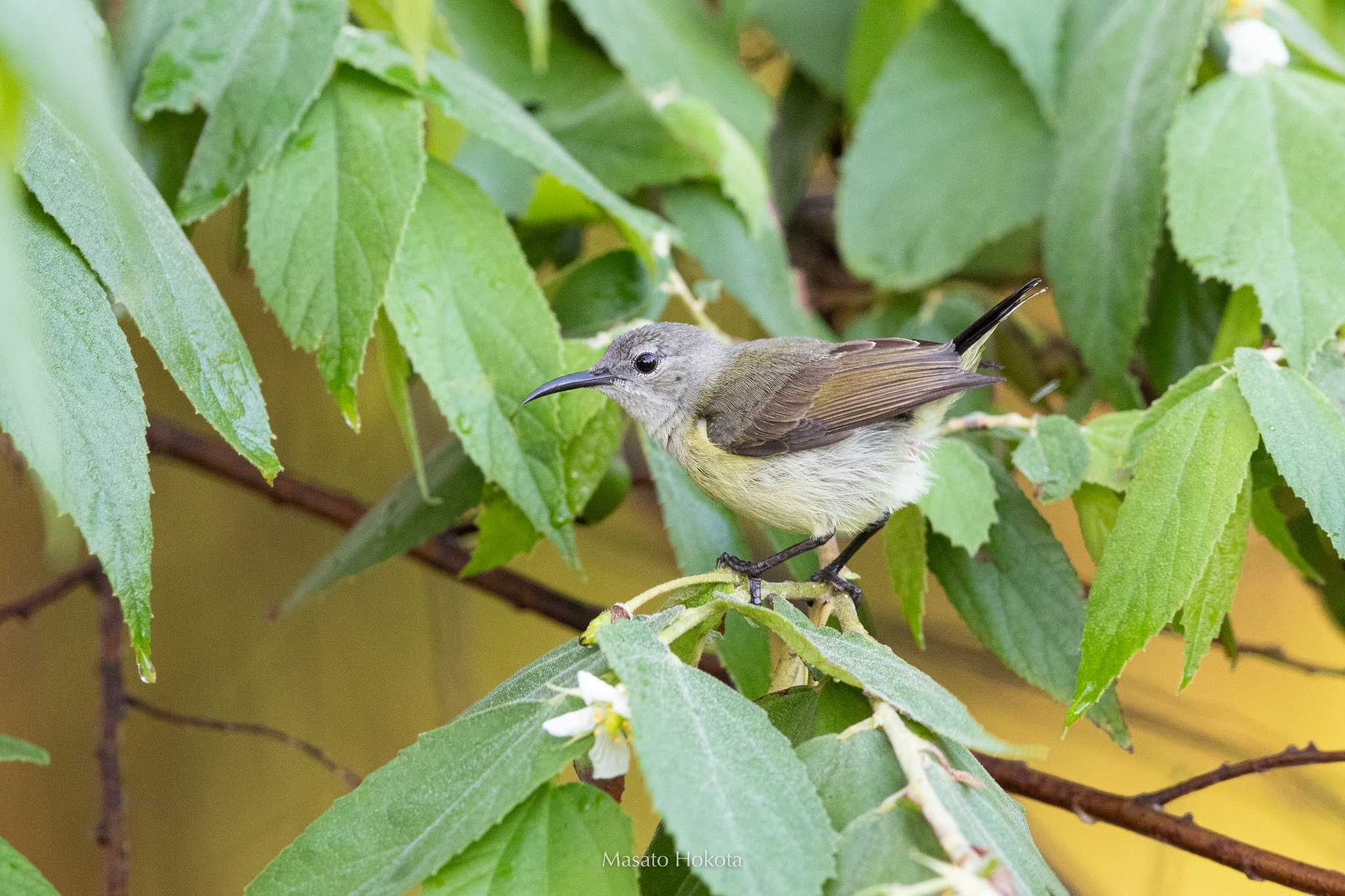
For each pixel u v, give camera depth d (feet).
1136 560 17.66
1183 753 32.94
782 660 18.06
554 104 29.58
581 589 37.78
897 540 22.82
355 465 36.55
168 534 35.47
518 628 36.65
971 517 21.79
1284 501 25.77
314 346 19.34
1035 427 21.98
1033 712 34.78
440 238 20.85
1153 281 27.27
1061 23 28.84
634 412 25.22
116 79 18.95
